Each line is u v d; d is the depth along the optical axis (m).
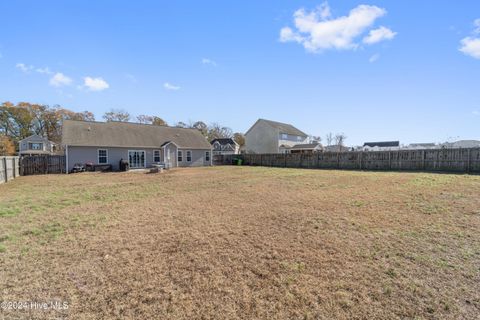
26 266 3.36
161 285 2.91
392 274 3.10
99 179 13.74
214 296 2.70
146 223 5.25
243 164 29.92
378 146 47.84
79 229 4.88
